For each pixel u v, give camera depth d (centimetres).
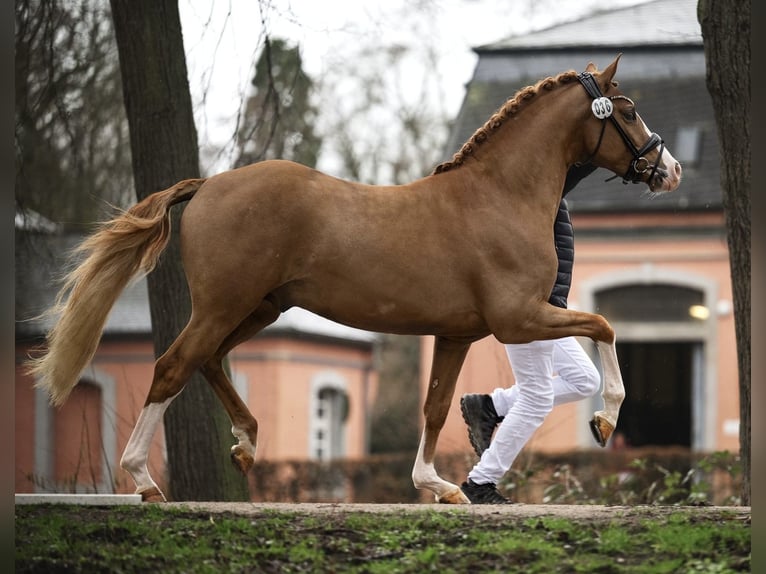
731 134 1095
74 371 895
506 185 926
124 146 2062
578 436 2867
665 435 3500
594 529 802
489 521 829
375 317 902
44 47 1417
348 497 2709
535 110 948
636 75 3153
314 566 736
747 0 1076
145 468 905
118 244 902
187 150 1209
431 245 898
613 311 3036
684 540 759
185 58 1221
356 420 3806
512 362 982
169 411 1212
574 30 3188
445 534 794
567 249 992
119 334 3219
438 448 2650
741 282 1102
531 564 735
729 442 2970
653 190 977
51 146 1741
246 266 880
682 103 3106
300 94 2588
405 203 909
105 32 1672
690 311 2998
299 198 888
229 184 896
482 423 1039
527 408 979
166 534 786
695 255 2980
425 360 3045
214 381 942
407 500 2703
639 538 782
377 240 891
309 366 3534
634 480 1633
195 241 888
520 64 3069
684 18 3192
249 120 1502
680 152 3045
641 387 3516
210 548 762
